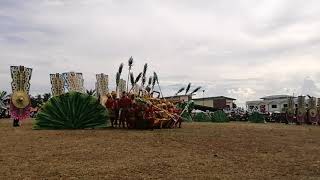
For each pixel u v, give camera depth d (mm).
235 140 16984
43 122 21625
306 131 24703
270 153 13836
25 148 13406
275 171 10781
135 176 9656
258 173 10469
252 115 50250
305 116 43906
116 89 23438
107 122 22484
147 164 11023
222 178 9742
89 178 9336
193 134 18828
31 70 25266
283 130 25031
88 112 21984
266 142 16797
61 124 21688
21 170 10016
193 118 47031
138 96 22703
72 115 21719
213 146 14992
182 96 28719
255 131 22672
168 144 15039
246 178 9852
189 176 9836
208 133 19766
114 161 11359
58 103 21688
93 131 19891
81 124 21891
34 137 16625
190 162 11578
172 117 23250
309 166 11516
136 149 13578
